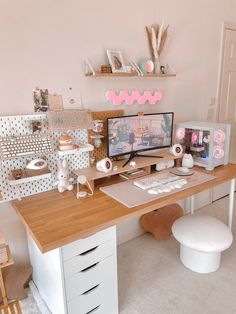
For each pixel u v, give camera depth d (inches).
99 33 75.5
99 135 78.1
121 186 75.7
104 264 61.3
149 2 84.6
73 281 56.8
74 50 71.8
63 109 72.9
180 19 94.6
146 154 91.5
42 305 68.6
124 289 75.6
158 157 87.4
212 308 68.4
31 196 70.2
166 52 93.5
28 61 65.1
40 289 72.1
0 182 65.7
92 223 56.0
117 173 78.3
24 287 75.7
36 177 65.9
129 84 86.3
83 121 72.2
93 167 78.8
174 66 97.6
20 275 71.3
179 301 70.9
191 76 104.6
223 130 89.5
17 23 62.0
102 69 74.0
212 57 110.2
